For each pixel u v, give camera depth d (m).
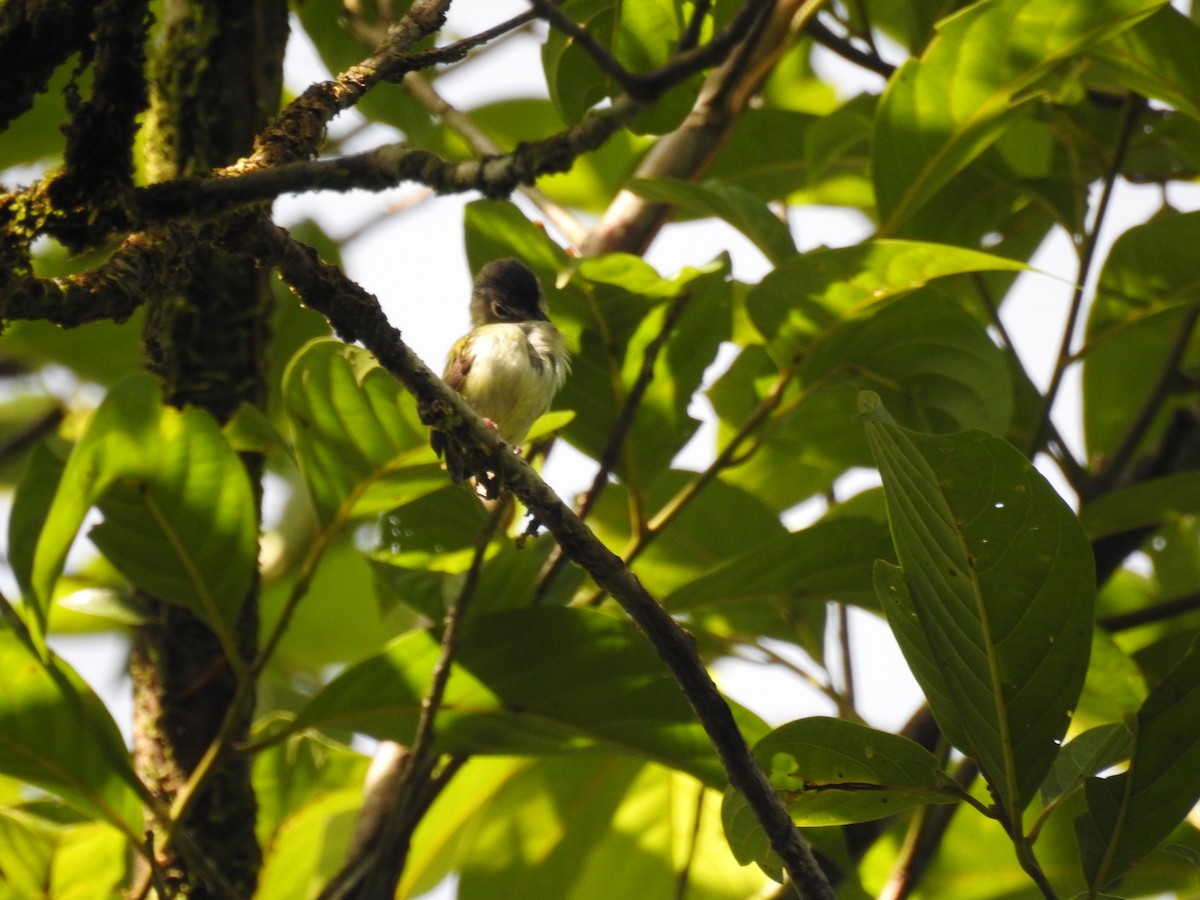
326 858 8.83
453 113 7.75
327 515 5.60
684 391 6.67
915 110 6.33
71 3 4.03
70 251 3.98
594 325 6.62
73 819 6.74
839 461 8.02
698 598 6.31
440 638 5.54
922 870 6.18
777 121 8.39
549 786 8.06
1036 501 4.10
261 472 6.32
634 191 6.63
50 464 4.84
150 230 3.95
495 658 5.56
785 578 6.25
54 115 8.02
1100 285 7.04
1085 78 7.38
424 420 4.54
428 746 5.38
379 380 5.17
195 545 5.24
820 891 4.16
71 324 3.87
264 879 7.11
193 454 4.99
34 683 5.12
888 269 5.91
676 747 5.64
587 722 5.67
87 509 4.70
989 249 8.46
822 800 4.59
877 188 6.60
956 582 4.29
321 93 4.48
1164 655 7.07
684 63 3.80
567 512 4.54
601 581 4.42
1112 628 7.21
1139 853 4.51
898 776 4.50
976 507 4.13
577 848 7.96
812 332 6.33
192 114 6.02
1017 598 4.25
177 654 6.02
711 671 8.13
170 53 6.05
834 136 7.59
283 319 8.67
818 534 6.03
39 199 3.90
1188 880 6.55
